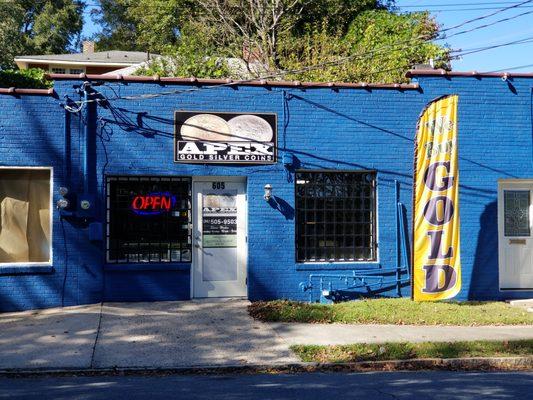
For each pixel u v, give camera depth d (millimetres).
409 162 13320
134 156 12328
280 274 12773
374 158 13180
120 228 12422
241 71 22406
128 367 8773
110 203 12414
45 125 12047
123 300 12305
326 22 25047
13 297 11844
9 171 12188
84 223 12133
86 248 12125
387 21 25594
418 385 7879
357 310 11688
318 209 13117
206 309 11930
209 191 12773
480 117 13523
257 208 12742
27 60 31688
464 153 13438
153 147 12406
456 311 11945
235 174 12680
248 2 25391
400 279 13172
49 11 41625
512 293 13555
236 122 12695
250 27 26391
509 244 13852
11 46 34375
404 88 13297
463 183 13422
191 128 12531
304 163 12914
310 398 7098
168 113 12477
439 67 21766
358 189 13289
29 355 9203
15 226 12219
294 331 10609
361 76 19828
